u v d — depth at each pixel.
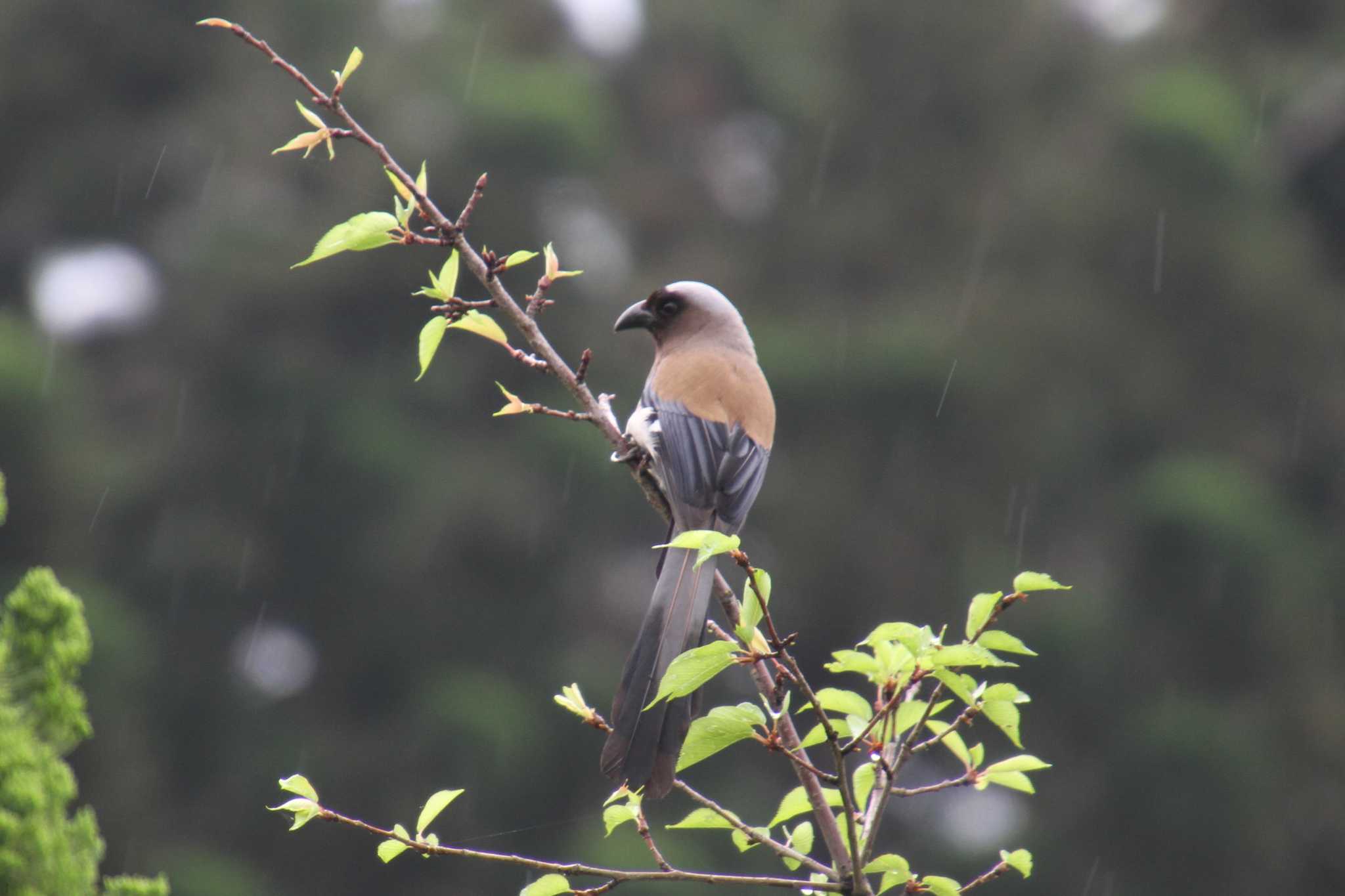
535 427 19.44
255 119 20.78
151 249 21.42
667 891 15.05
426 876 17.03
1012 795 17.91
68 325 21.27
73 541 17.28
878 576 19.23
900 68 23.89
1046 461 19.62
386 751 17.47
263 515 18.59
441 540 18.53
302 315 19.73
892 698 3.46
